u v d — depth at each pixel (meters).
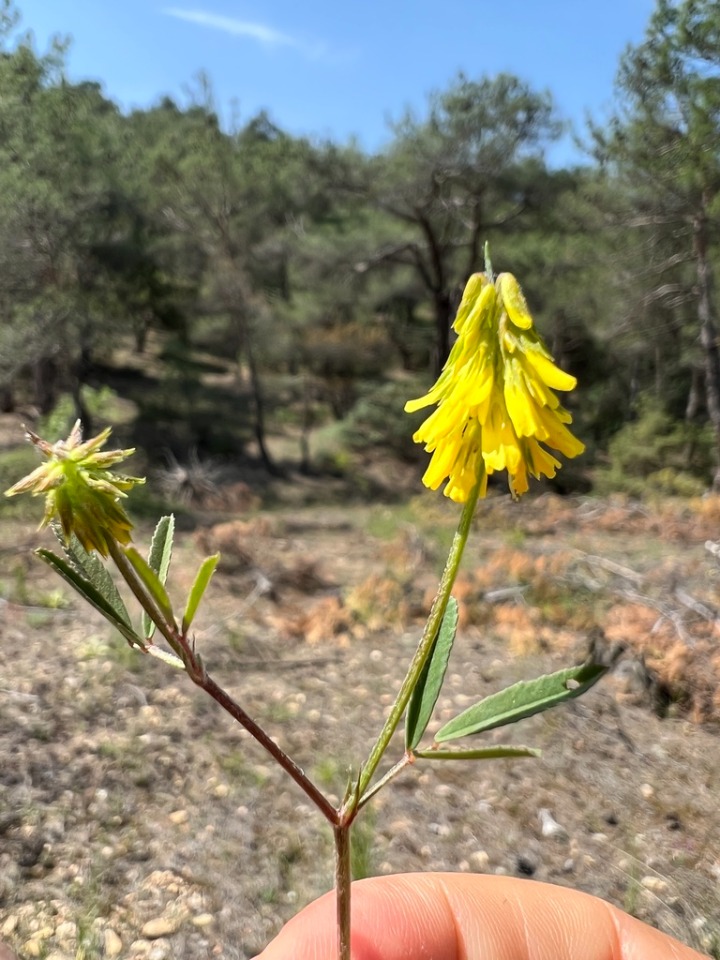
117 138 15.33
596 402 20.02
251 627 6.08
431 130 15.00
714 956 2.93
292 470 16.47
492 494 12.16
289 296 19.97
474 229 16.97
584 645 5.68
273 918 3.04
